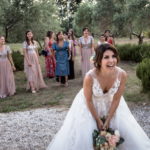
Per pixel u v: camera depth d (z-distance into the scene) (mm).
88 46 10461
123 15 18109
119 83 3859
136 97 8180
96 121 3965
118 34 19469
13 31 17078
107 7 19969
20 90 10281
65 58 10172
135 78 10969
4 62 9594
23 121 6688
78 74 12797
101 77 3793
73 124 4059
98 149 3748
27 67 9797
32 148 5172
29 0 16328
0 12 14734
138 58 15438
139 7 16734
